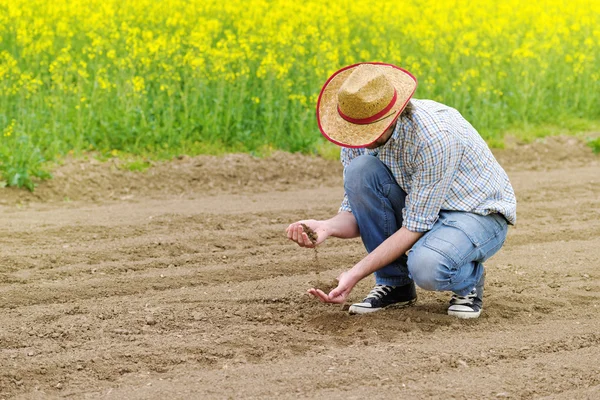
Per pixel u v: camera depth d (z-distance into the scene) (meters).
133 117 17.14
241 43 20.09
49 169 15.26
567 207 14.10
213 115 17.89
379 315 8.62
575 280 10.13
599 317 8.76
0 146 15.20
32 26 19.94
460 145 7.88
